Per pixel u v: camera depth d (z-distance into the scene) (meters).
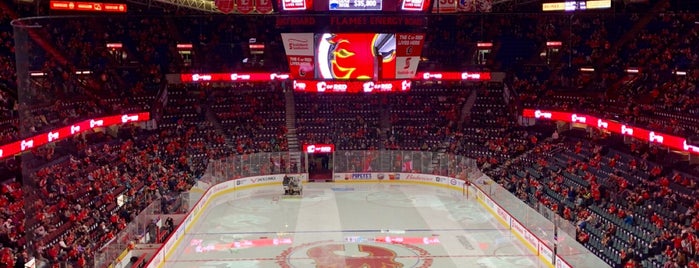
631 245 30.16
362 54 35.06
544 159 48.53
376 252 35.16
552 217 32.38
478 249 35.66
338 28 34.34
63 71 45.94
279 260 33.84
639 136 38.97
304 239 37.72
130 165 45.16
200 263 33.34
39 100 39.09
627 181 38.59
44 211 31.84
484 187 45.59
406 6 34.31
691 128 38.28
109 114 45.56
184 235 38.44
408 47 35.03
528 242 35.97
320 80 35.34
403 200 47.94
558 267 30.83
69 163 40.22
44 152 38.62
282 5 34.41
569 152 47.88
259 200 48.00
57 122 38.41
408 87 35.97
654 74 48.75
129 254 30.33
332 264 33.16
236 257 34.34
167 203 38.75
